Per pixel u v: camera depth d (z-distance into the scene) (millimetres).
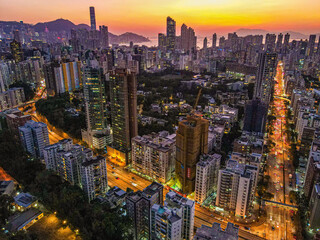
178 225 173750
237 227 163750
